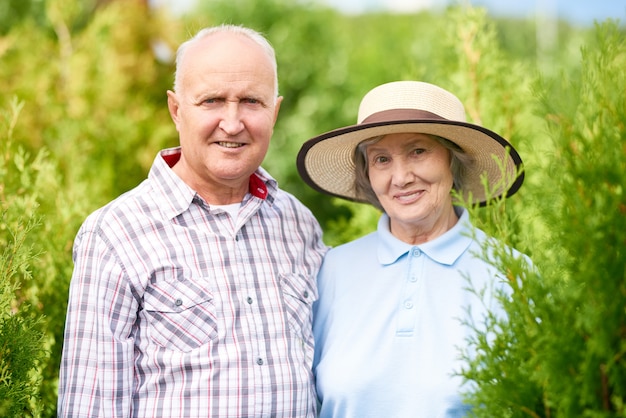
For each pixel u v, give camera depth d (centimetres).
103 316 237
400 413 245
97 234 246
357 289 272
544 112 209
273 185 279
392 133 256
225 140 250
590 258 181
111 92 598
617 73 194
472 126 248
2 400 237
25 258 264
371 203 294
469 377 201
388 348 254
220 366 237
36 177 359
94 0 704
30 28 611
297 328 257
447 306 253
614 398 177
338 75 788
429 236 270
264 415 240
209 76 247
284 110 778
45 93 555
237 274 251
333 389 256
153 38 680
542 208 202
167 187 257
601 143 187
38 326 302
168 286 243
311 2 813
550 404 183
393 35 875
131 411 240
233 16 777
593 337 178
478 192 291
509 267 197
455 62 393
